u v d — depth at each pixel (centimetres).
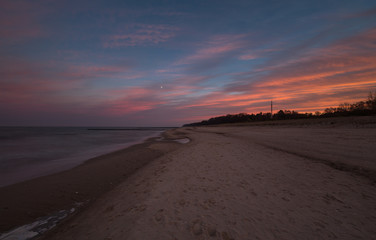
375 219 273
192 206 334
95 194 498
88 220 340
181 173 564
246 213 301
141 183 521
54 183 584
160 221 287
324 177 471
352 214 289
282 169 557
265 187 412
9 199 461
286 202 336
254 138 1571
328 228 253
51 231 318
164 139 2500
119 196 446
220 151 952
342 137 1080
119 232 271
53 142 2247
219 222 276
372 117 1697
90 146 1752
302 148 903
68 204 436
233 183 445
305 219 278
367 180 438
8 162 980
